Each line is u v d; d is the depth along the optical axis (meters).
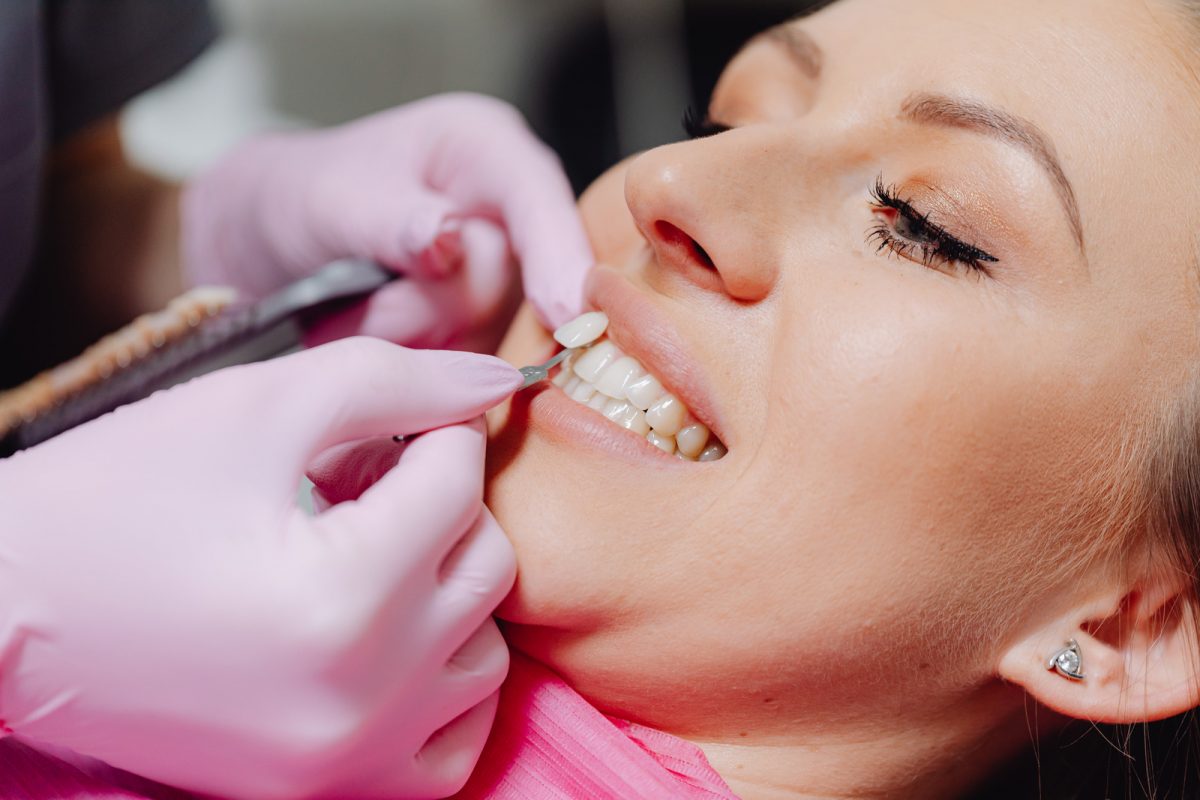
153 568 0.61
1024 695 0.81
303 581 0.60
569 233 0.96
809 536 0.68
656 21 1.81
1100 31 0.72
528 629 0.75
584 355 0.78
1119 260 0.69
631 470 0.70
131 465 0.63
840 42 0.78
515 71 1.95
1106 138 0.69
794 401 0.68
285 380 0.67
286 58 1.98
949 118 0.70
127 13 1.24
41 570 0.61
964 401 0.67
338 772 0.64
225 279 1.38
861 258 0.72
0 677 0.61
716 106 0.92
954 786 0.87
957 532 0.69
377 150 1.22
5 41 1.07
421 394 0.69
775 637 0.70
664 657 0.71
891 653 0.72
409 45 2.03
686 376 0.72
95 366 1.00
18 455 0.66
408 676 0.64
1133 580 0.76
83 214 1.37
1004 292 0.69
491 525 0.70
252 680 0.60
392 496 0.65
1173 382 0.71
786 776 0.77
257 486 0.63
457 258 1.07
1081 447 0.71
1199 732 0.83
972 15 0.74
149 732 0.62
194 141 1.85
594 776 0.71
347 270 1.05
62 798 0.65
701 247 0.72
